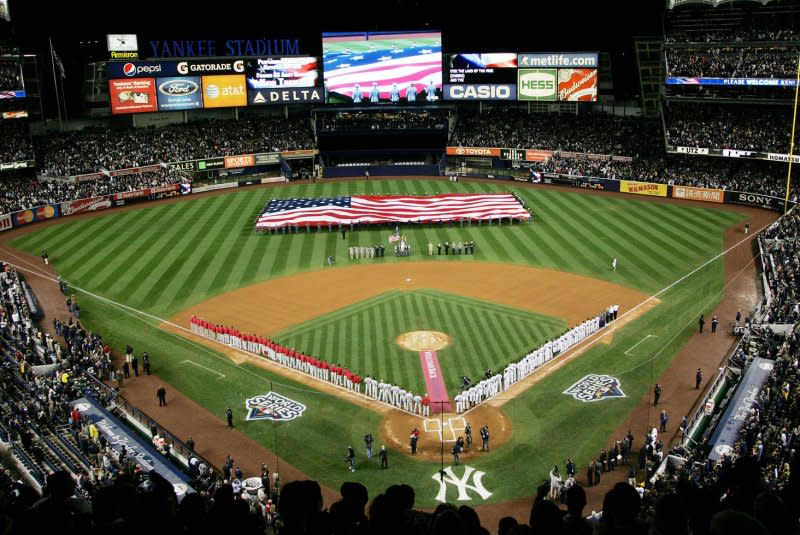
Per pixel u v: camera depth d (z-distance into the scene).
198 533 9.52
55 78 109.81
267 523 33.06
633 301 61.16
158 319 59.22
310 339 54.41
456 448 38.56
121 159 104.88
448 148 118.69
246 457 39.69
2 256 76.19
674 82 100.44
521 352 51.22
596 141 110.12
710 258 71.56
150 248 78.19
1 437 36.19
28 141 98.81
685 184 95.44
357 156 122.69
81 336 52.91
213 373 50.00
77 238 82.62
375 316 58.62
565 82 112.12
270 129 119.81
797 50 93.81
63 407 41.62
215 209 95.38
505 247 76.62
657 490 31.02
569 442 40.62
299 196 103.06
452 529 8.45
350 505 9.74
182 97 111.31
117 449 37.66
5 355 48.66
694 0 98.44
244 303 62.25
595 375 48.53
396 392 44.72
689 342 53.31
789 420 34.62
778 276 61.91
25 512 8.89
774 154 90.62
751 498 9.49
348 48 114.44
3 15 96.69
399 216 83.38
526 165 113.75
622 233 80.62
